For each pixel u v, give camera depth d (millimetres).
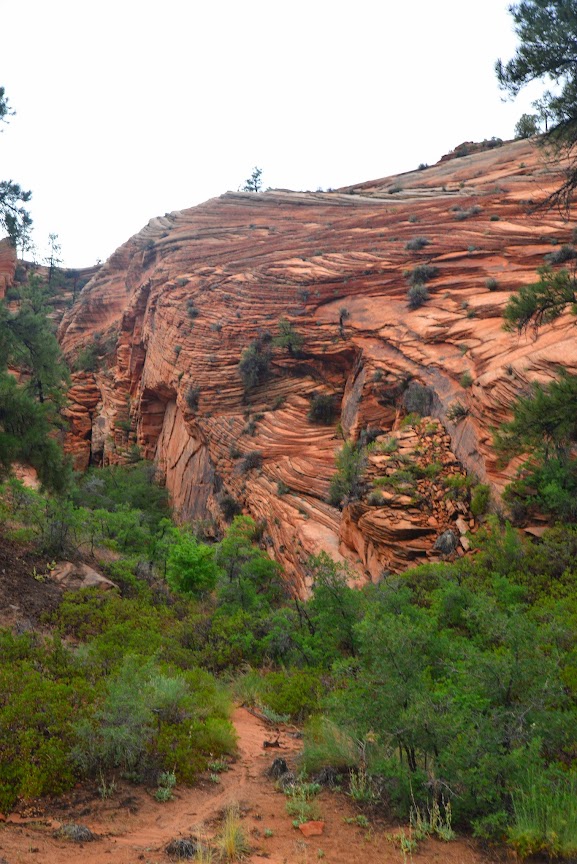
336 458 27359
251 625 13414
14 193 18828
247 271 41125
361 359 29688
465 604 11164
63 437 61500
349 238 38094
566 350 17797
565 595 11961
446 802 5344
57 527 16000
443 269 29391
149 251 58406
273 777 6531
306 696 9797
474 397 20359
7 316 18438
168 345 46500
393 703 5754
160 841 4875
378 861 4586
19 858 4324
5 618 11617
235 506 34312
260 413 35375
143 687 7477
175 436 48188
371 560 20438
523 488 16344
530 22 12766
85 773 6035
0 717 6379
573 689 7289
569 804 4859
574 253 24906
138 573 16734
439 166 50250
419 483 20016
